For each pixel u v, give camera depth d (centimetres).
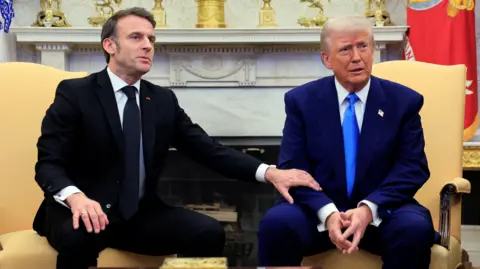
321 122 250
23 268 240
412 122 250
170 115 267
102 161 254
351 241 238
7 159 281
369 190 247
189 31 387
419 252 228
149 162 257
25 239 251
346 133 250
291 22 418
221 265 175
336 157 247
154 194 262
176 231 249
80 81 260
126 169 252
